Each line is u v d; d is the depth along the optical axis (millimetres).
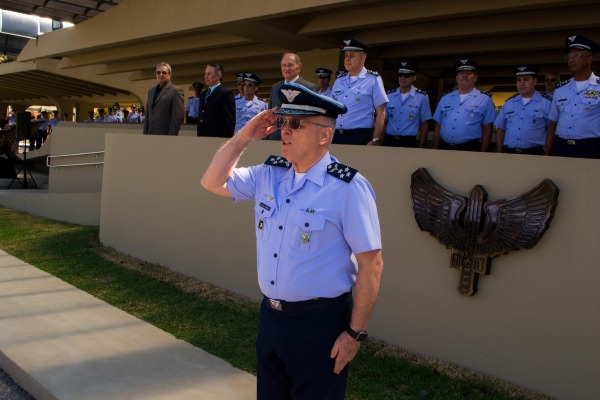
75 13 13484
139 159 7090
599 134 4199
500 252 3600
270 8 8500
